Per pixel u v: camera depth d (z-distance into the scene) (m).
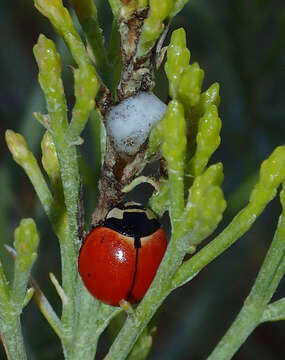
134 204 0.06
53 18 0.06
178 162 0.06
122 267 0.06
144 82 0.06
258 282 0.06
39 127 0.10
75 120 0.06
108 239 0.06
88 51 0.07
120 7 0.06
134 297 0.06
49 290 0.10
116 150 0.06
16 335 0.06
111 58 0.07
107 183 0.06
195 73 0.06
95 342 0.07
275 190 0.06
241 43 0.10
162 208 0.07
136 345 0.07
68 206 0.06
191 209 0.06
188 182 0.06
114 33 0.07
